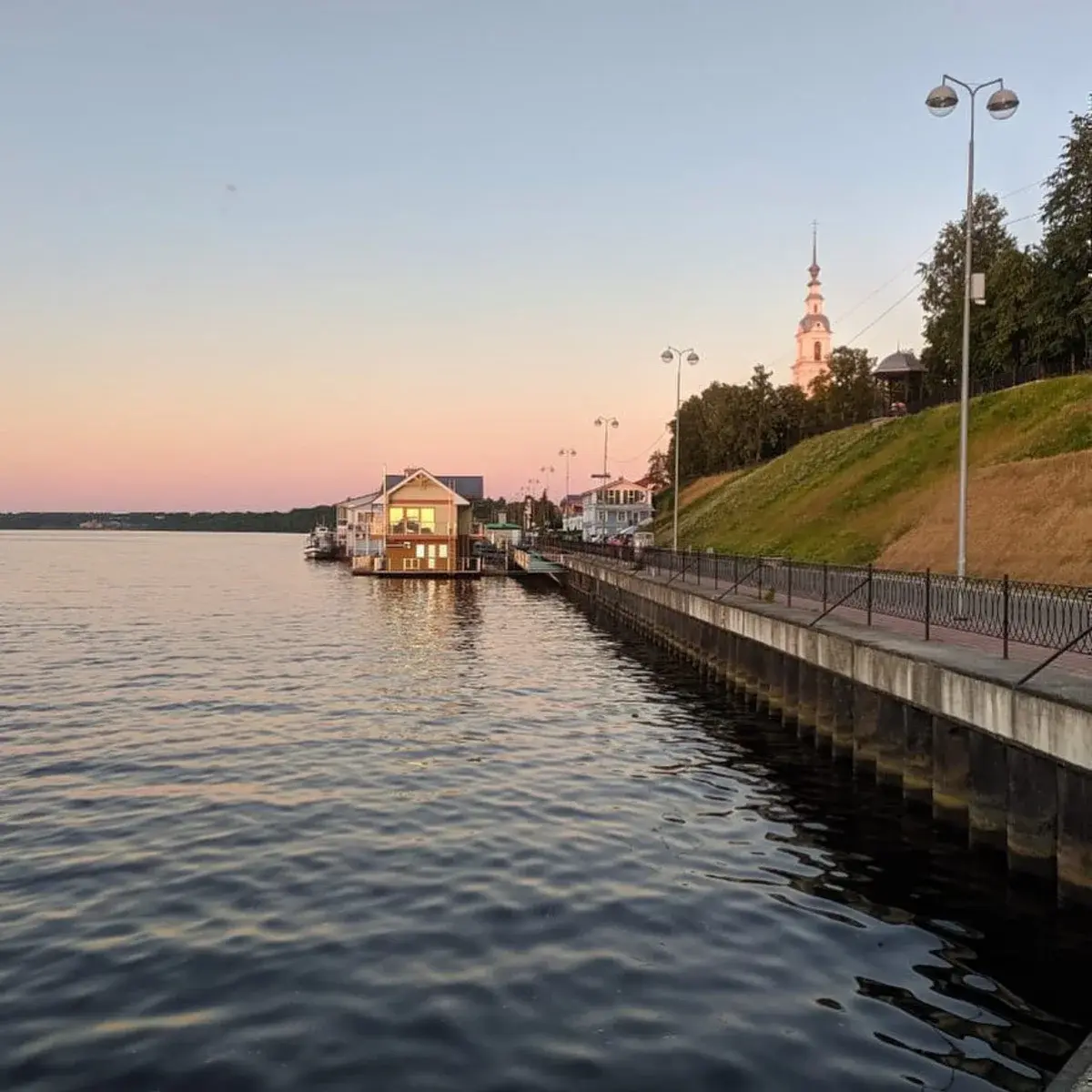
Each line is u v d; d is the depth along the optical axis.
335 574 109.19
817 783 19.72
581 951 11.38
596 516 116.19
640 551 56.62
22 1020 9.77
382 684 32.62
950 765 15.89
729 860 14.84
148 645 43.47
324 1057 9.01
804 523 63.38
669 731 25.11
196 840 15.66
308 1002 10.09
